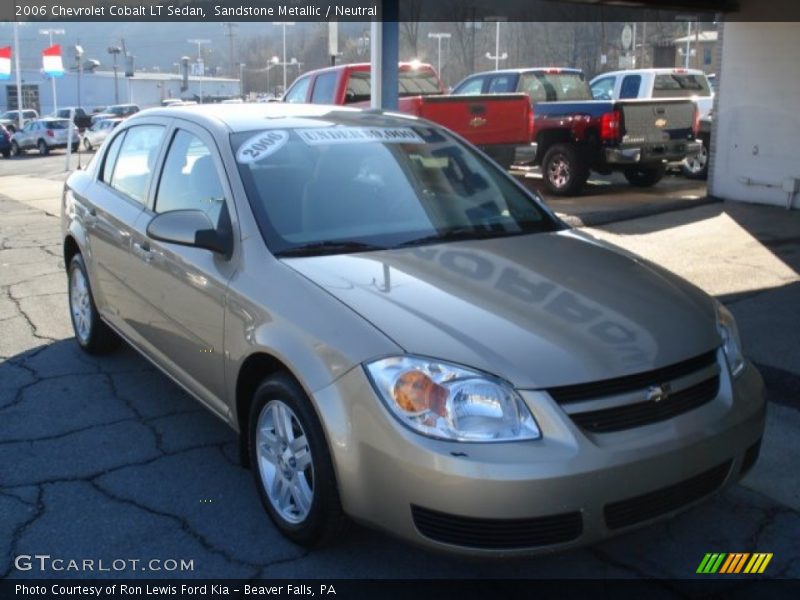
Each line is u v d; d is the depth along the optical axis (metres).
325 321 3.22
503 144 12.38
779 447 4.39
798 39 10.83
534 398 2.89
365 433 2.97
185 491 3.95
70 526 3.65
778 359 5.52
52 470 4.16
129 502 3.85
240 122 4.44
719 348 3.40
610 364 3.01
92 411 4.90
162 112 5.01
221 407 3.94
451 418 2.87
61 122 36.62
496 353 2.98
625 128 12.41
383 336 3.06
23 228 11.55
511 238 4.15
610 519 2.93
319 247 3.79
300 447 3.36
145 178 4.89
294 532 3.42
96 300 5.45
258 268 3.67
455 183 4.52
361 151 4.43
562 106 13.02
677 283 3.85
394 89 9.46
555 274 3.66
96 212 5.29
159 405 5.00
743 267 8.09
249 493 3.93
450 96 11.67
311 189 4.09
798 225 10.09
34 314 6.96
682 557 3.44
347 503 3.09
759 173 11.60
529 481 2.78
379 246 3.88
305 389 3.18
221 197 4.08
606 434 2.95
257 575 3.30
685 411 3.14
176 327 4.27
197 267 3.99
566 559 3.42
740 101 11.67
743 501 3.88
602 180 15.36
